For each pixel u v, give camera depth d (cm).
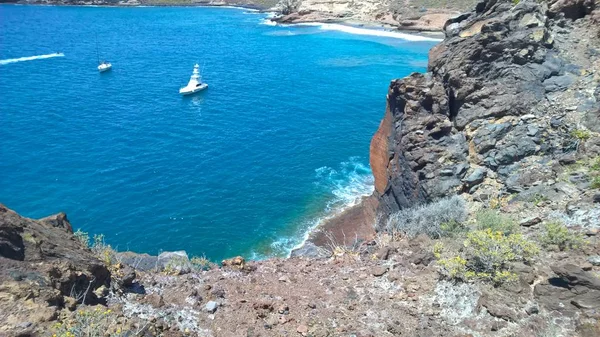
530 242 984
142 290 909
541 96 1484
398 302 887
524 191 1270
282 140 3794
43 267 740
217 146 3678
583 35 1620
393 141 1781
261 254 2291
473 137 1484
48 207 2742
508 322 788
